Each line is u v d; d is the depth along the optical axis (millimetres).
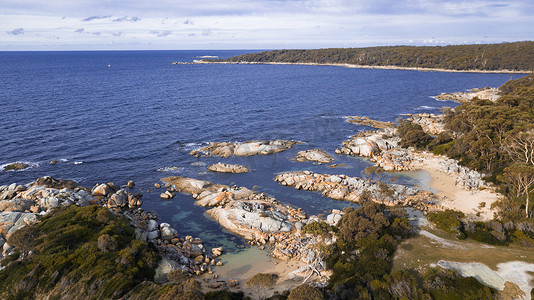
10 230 54531
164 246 55969
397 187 77188
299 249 55906
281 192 78938
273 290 45375
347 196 75812
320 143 114000
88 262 44344
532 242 51906
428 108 168250
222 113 149625
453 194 74812
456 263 47656
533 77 180000
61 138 108125
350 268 47188
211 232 62312
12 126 116500
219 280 48812
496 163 83625
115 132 116812
